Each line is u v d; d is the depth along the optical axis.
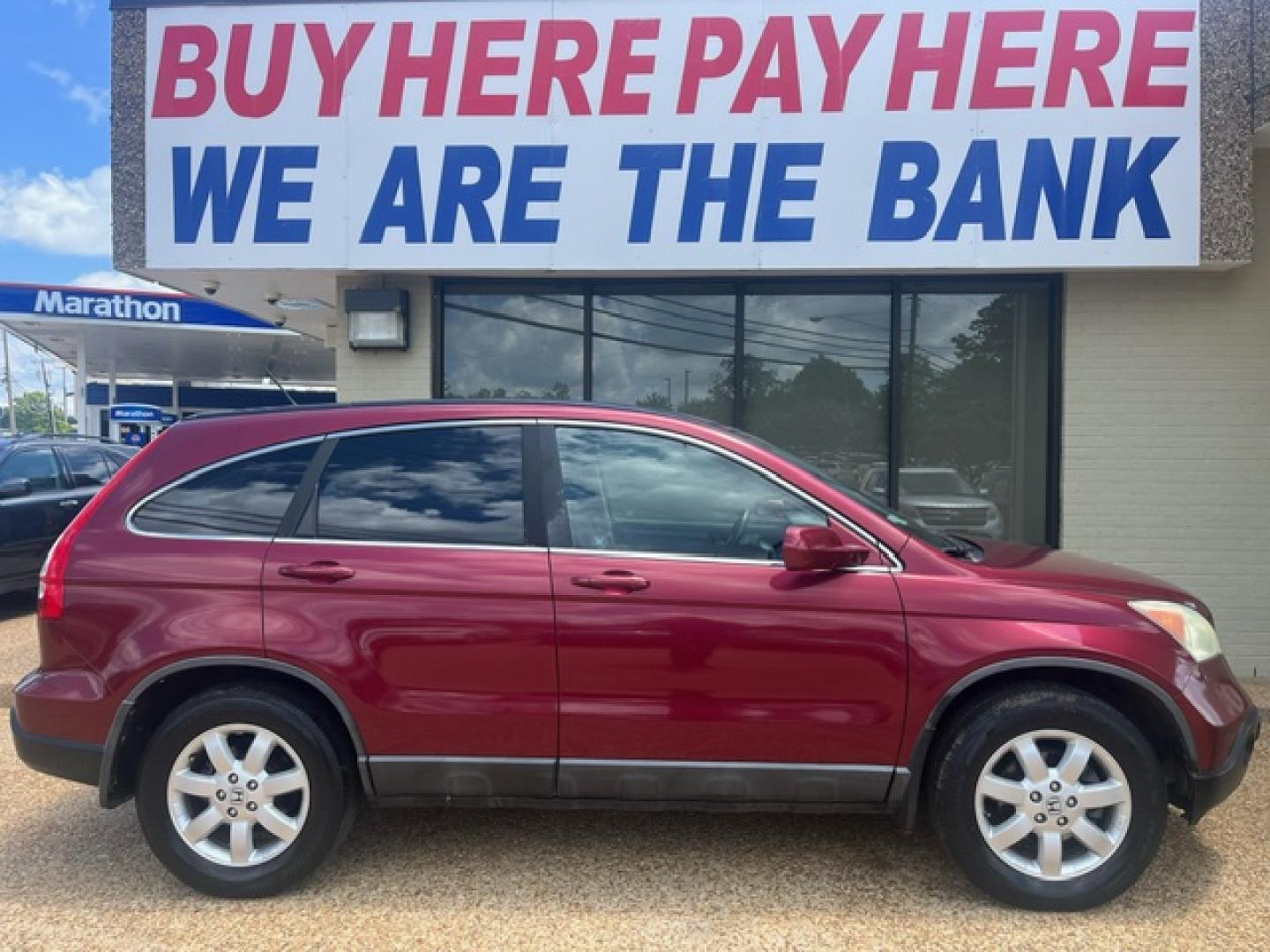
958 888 3.28
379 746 3.16
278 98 6.13
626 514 3.27
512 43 6.01
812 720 3.10
